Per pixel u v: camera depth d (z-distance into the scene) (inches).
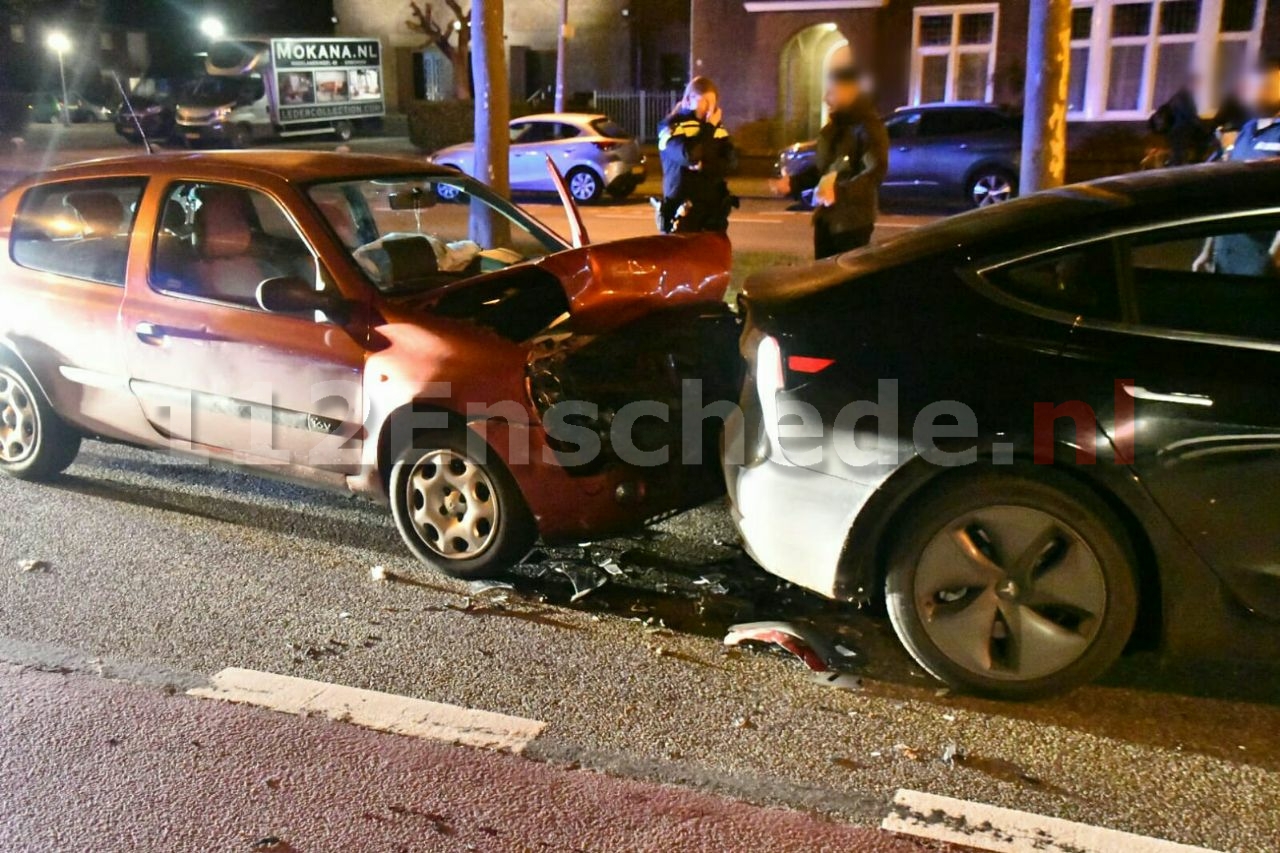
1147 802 131.9
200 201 222.5
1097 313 146.7
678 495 193.6
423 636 175.9
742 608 183.9
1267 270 144.4
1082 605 147.7
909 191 706.8
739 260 476.4
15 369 237.8
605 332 197.3
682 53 1311.5
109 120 1552.7
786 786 136.2
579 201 778.8
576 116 791.1
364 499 221.8
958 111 690.8
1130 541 146.8
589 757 142.7
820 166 292.0
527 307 211.8
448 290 199.0
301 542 214.1
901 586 153.5
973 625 151.3
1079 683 150.6
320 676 163.6
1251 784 135.0
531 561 203.5
